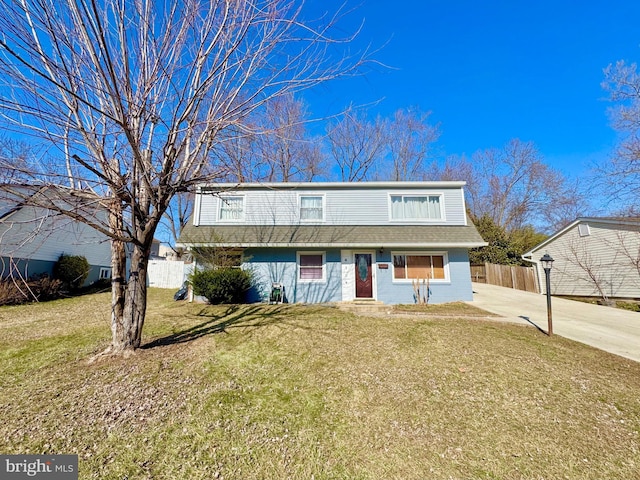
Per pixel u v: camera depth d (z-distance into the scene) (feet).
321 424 10.52
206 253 34.96
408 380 13.82
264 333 20.70
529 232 77.56
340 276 36.88
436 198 38.99
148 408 11.34
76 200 12.61
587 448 9.24
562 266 48.70
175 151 16.10
